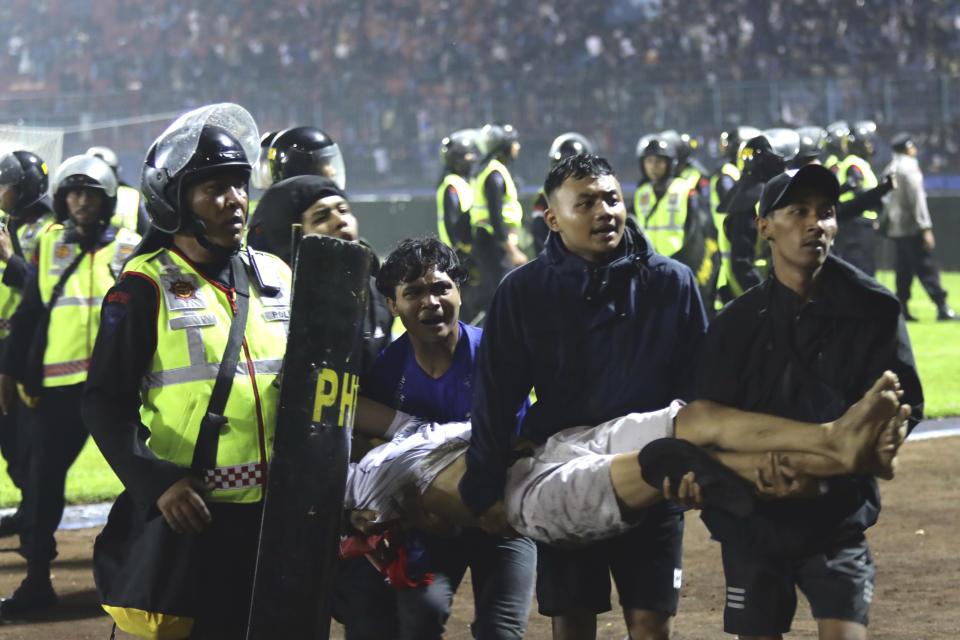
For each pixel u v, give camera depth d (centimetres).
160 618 586
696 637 862
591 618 667
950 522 1194
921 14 5259
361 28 6062
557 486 580
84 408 589
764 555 594
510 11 5841
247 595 603
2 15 6625
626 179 4516
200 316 599
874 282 577
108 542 609
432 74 5772
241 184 612
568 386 621
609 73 5050
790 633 868
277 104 5222
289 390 563
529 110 4716
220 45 6288
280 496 561
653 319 620
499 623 646
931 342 2445
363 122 4997
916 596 952
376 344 703
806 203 573
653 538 642
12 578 1083
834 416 575
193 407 593
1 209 1305
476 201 2103
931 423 1728
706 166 4316
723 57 5356
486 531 632
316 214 797
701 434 574
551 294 618
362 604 658
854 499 584
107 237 1038
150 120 4644
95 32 6531
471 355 672
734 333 589
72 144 4809
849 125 2620
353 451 675
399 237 4353
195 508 568
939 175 4119
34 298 1012
